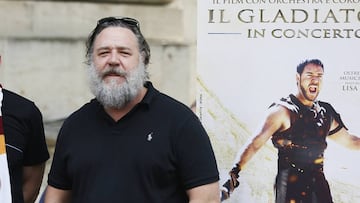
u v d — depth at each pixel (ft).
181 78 20.52
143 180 9.56
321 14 10.24
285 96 10.37
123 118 9.81
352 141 10.27
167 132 9.66
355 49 10.19
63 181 10.27
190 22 20.97
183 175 9.67
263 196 10.50
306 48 10.30
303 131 10.35
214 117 10.52
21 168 11.00
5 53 19.60
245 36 10.40
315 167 10.35
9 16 19.62
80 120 10.14
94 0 20.21
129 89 9.69
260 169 10.48
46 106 19.93
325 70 10.27
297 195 10.39
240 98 10.46
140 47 9.99
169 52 20.38
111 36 9.78
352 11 10.16
